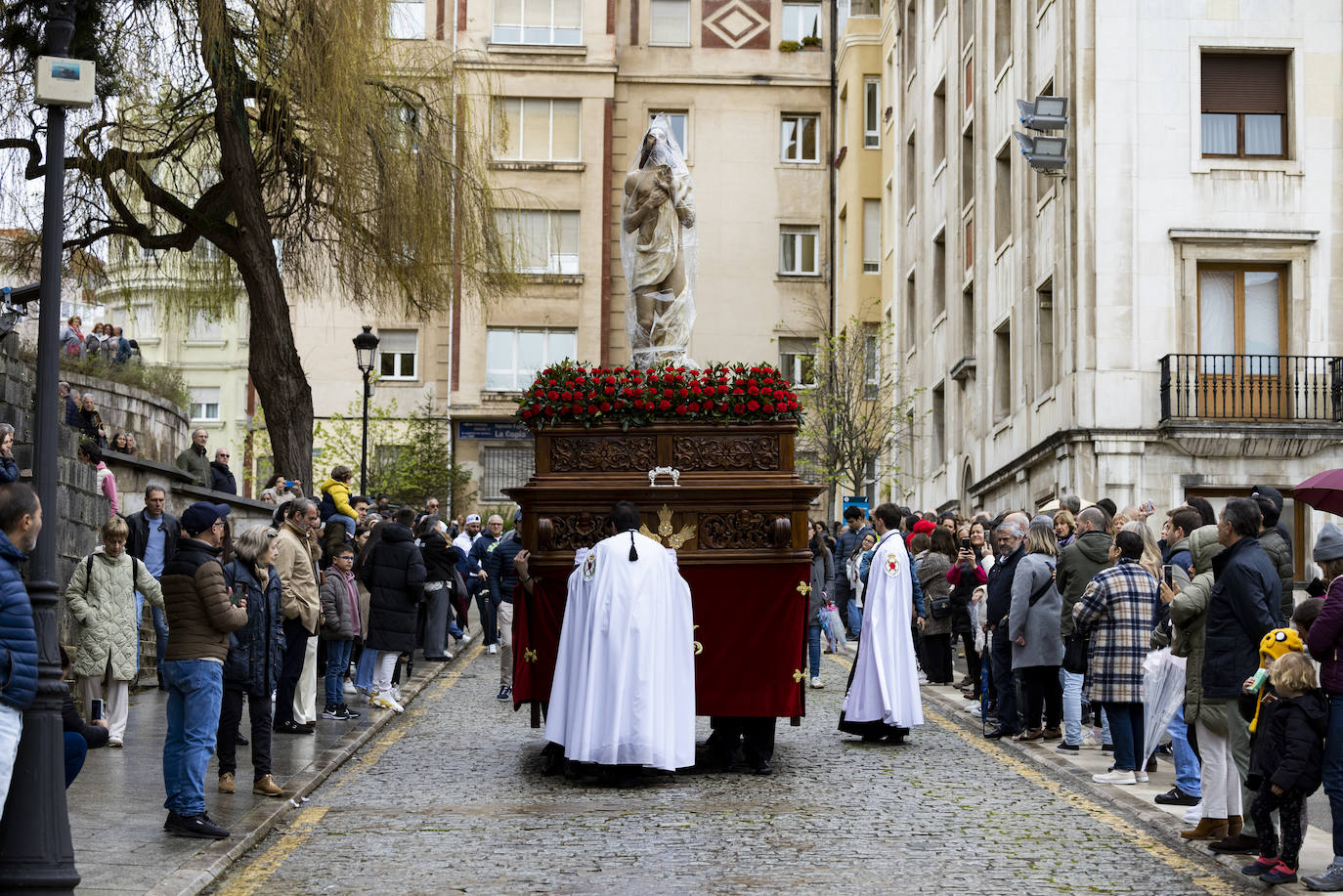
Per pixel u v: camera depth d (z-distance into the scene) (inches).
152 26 738.8
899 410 1483.8
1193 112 956.0
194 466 842.2
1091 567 511.2
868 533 968.9
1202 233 944.3
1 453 509.0
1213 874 332.5
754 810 410.3
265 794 415.8
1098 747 524.7
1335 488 372.5
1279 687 315.3
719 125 1793.8
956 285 1338.6
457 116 878.4
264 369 819.4
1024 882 323.0
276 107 777.6
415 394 1722.4
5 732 262.1
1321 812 421.4
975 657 662.5
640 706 443.5
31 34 710.5
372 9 782.5
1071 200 968.9
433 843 363.9
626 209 536.1
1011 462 1088.8
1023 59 1095.0
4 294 674.2
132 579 506.0
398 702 649.0
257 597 417.4
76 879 281.1
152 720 565.9
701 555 479.5
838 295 1761.8
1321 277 947.3
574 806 416.8
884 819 397.1
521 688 484.1
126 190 826.8
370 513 783.7
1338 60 957.8
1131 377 942.4
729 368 491.2
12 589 262.8
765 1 1808.6
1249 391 944.9
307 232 874.1
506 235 917.2
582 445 487.2
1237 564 346.0
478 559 936.9
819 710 651.5
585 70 1731.1
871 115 1737.2
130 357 992.9
